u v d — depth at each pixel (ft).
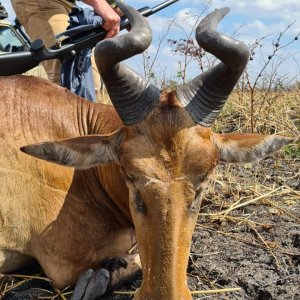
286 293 3.23
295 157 5.53
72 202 3.45
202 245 3.76
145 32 2.88
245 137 3.10
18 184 3.45
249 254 3.66
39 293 3.37
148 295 2.63
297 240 3.82
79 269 3.38
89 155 3.02
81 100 3.75
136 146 2.81
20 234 3.47
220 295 3.25
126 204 3.39
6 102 3.60
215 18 2.94
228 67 2.90
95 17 4.43
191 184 2.76
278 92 7.36
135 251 3.56
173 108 2.87
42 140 3.54
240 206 4.31
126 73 2.89
